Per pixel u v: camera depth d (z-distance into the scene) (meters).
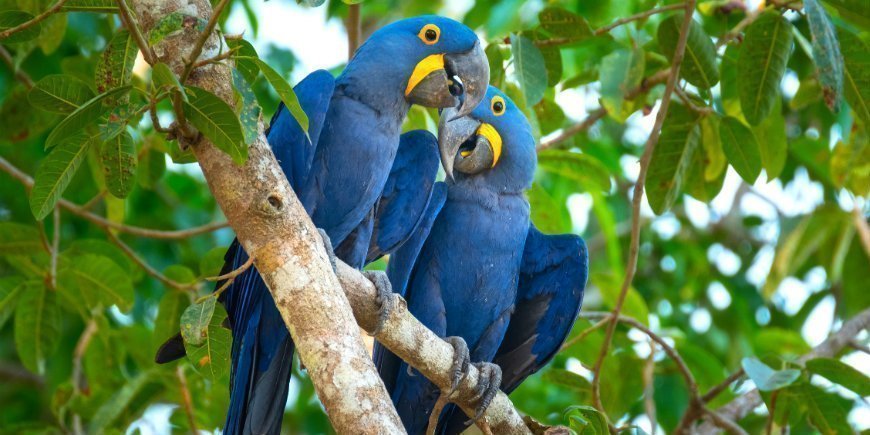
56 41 10.20
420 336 7.62
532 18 12.80
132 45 6.64
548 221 11.25
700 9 11.65
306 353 5.69
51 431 11.11
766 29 8.98
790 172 14.97
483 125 9.55
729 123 9.63
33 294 10.10
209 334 7.29
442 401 8.00
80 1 6.82
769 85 9.09
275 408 7.94
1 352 15.14
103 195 10.31
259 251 5.97
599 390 10.76
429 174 9.20
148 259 14.11
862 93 9.02
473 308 9.41
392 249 9.19
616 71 9.68
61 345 13.62
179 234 10.16
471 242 9.36
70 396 11.19
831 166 12.01
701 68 9.53
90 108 5.88
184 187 15.17
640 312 11.77
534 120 10.23
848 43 8.91
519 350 10.09
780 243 13.30
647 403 10.69
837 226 12.93
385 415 5.47
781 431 9.66
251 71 6.67
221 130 5.77
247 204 5.99
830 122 13.88
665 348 10.30
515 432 8.59
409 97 8.74
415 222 9.15
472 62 8.87
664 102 8.84
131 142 6.81
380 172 8.53
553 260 9.98
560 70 9.90
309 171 8.19
